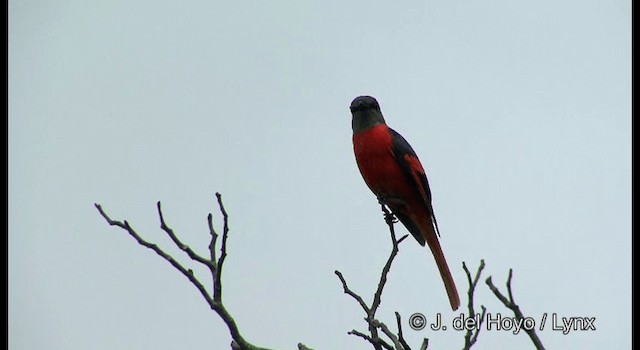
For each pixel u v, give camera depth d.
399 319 8.49
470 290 7.70
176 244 7.68
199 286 7.74
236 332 7.83
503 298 6.90
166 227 7.70
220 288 7.74
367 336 8.51
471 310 7.72
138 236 7.65
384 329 8.49
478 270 7.78
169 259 7.70
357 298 8.80
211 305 7.75
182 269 7.71
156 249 7.67
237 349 7.87
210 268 7.71
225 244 7.71
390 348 8.45
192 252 7.70
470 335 7.71
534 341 6.86
